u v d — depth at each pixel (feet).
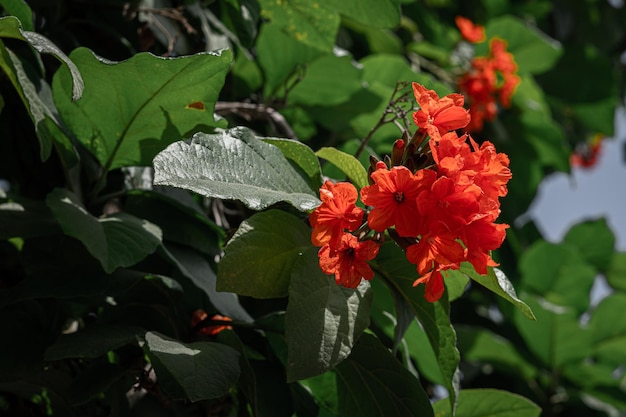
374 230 4.43
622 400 7.08
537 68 7.68
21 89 4.67
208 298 4.87
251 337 4.84
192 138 4.37
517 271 7.46
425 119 4.42
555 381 7.14
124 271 4.84
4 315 4.83
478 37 7.02
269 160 4.47
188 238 5.01
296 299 4.40
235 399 5.03
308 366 4.33
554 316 6.71
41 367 4.82
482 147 4.38
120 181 5.07
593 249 8.21
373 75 5.88
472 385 7.22
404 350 4.97
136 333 4.70
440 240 4.24
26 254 4.86
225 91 5.72
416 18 7.32
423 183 4.25
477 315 7.43
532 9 8.62
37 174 5.38
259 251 4.46
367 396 4.76
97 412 5.10
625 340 7.09
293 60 5.64
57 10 5.35
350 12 5.37
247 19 5.38
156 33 5.42
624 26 9.75
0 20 4.54
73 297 4.87
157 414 4.94
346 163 4.63
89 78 4.69
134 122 4.80
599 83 8.33
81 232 4.63
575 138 9.18
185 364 4.49
